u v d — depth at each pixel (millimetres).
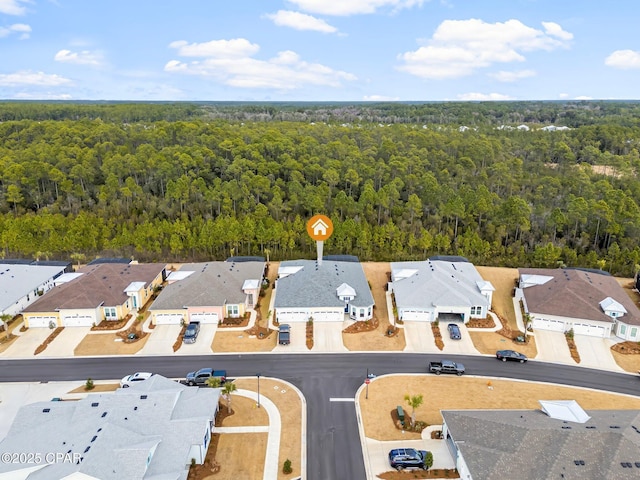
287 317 49156
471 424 29984
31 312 47625
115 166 79688
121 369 40875
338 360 42281
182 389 34000
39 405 31625
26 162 79438
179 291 50812
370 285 59188
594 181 85438
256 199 77938
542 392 37719
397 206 76938
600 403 36344
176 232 69062
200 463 29297
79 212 75062
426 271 56094
